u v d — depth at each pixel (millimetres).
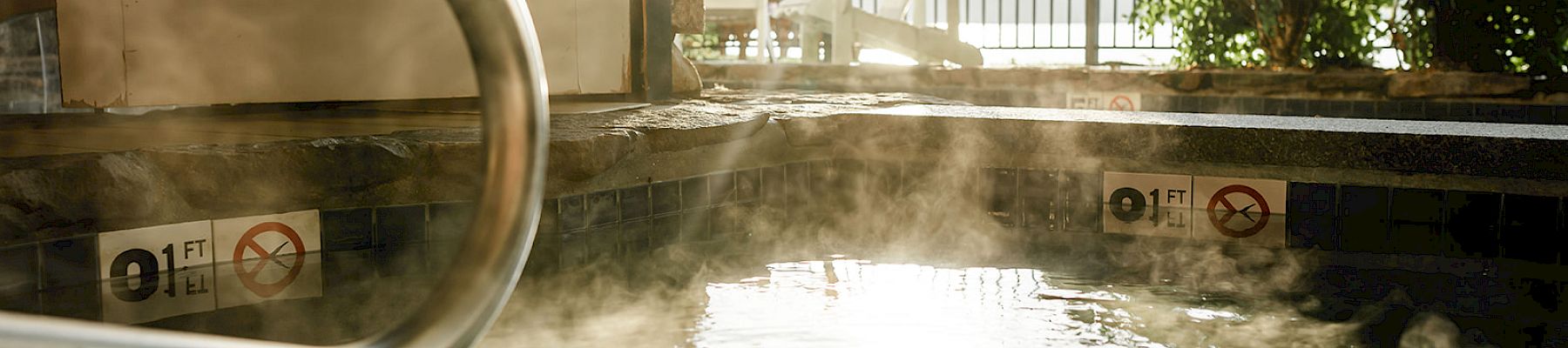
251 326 2561
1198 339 2566
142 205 2941
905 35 11219
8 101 4605
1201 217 4082
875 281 3221
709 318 2783
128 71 4555
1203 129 4008
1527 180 3631
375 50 5062
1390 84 7734
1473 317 2729
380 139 3449
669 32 5688
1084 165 4273
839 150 4703
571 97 5434
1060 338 2584
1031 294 3043
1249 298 2971
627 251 3672
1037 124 4277
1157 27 9898
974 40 11961
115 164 2896
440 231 3541
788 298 3016
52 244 2777
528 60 1177
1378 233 3742
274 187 3176
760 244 3846
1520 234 3662
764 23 10891
